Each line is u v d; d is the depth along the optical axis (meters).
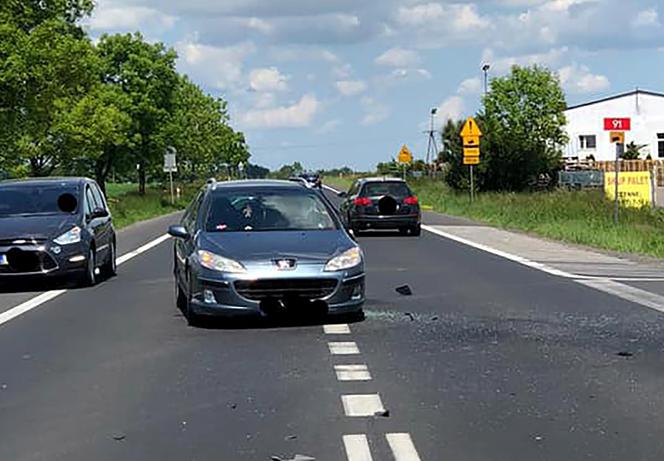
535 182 52.12
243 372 9.19
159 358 9.97
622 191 37.59
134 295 15.22
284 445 6.75
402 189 28.44
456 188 53.22
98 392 8.49
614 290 14.95
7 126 36.75
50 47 37.16
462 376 8.88
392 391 8.31
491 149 51.47
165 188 76.44
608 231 25.88
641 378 8.73
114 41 57.50
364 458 6.40
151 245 26.39
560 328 11.45
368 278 16.97
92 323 12.41
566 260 20.08
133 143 56.84
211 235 12.29
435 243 25.16
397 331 11.33
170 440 6.94
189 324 12.08
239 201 12.91
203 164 82.19
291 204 12.94
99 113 42.47
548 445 6.65
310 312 11.51
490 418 7.38
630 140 94.25
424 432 7.00
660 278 16.64
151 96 57.84
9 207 16.81
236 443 6.82
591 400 7.93
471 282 16.19
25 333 11.73
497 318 12.26
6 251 15.51
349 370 9.19
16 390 8.65
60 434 7.17
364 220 28.11
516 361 9.53
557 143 63.78
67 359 10.03
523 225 31.19
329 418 7.45
